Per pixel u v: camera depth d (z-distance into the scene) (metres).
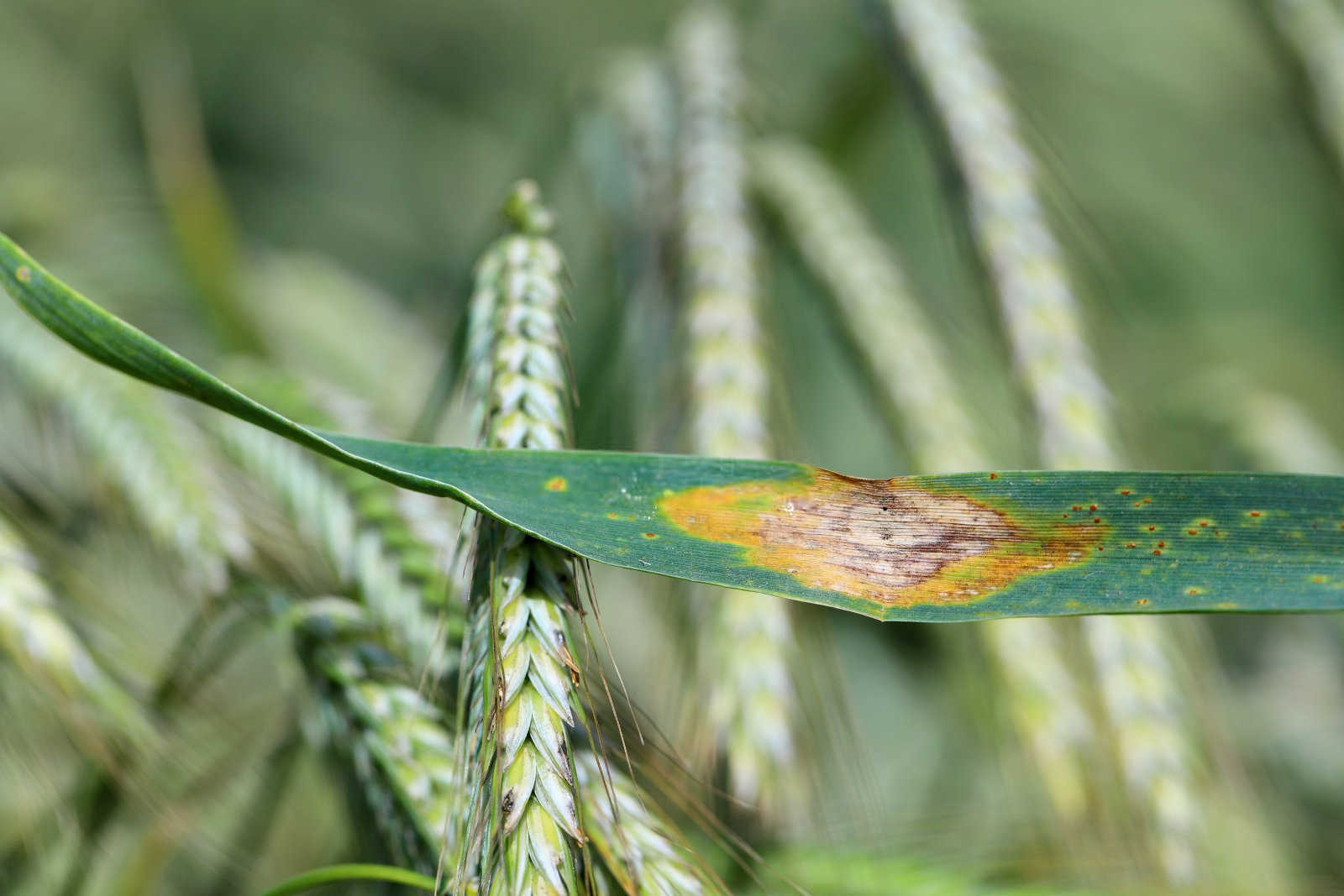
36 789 0.52
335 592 0.52
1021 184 0.57
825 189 0.66
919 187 1.07
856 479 0.45
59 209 0.72
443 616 0.47
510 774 0.43
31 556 0.51
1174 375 1.14
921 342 0.60
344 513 0.51
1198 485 0.44
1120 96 1.12
